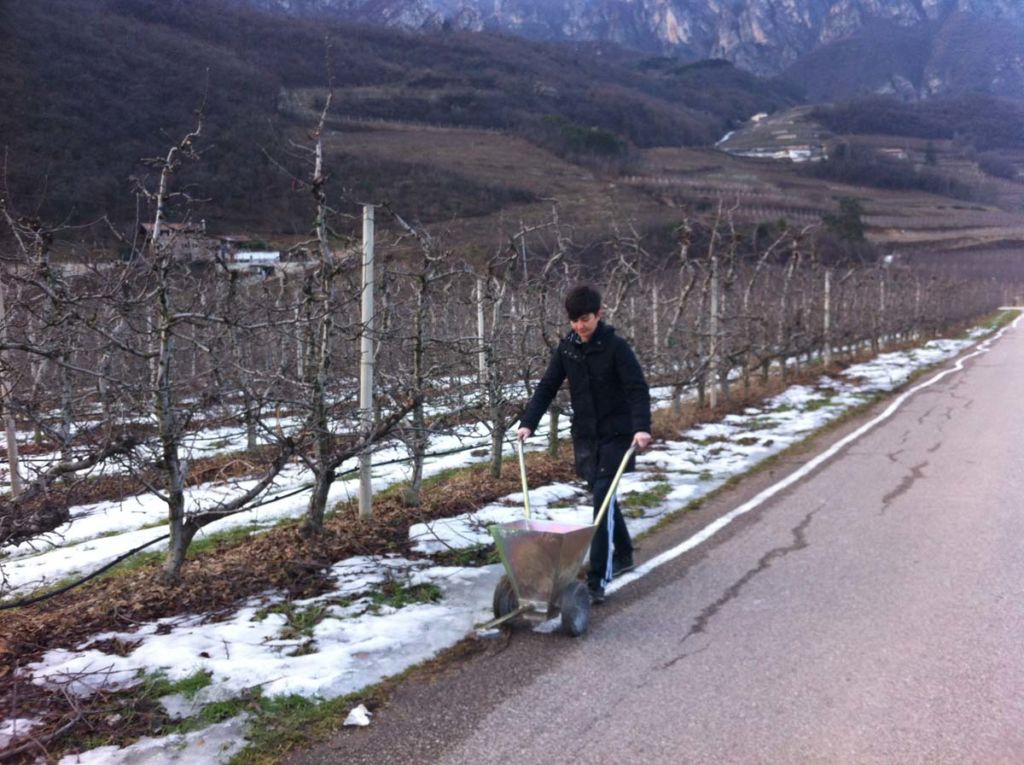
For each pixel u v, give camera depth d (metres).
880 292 26.92
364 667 4.35
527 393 9.04
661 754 3.57
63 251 7.32
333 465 6.29
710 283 14.10
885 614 5.12
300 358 7.12
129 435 5.53
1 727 3.74
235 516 7.50
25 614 5.24
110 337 5.00
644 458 9.91
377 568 5.89
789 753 3.57
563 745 3.65
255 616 5.04
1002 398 15.40
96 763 3.49
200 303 6.56
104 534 7.45
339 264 6.05
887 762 3.50
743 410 14.05
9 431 7.45
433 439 10.18
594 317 5.33
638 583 5.75
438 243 7.89
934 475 9.09
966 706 3.95
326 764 3.52
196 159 5.58
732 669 4.38
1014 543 6.54
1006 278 65.94
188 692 4.04
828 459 10.11
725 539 6.80
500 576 5.80
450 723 3.84
